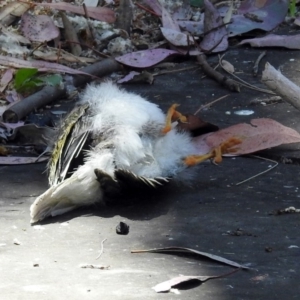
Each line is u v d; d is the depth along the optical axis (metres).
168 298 5.62
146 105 7.48
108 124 7.24
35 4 13.18
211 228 6.93
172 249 6.46
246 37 13.30
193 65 12.23
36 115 10.20
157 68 12.15
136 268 6.15
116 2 14.18
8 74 11.30
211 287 5.82
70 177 7.16
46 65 11.45
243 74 11.67
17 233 6.87
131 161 7.10
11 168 8.63
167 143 7.49
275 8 13.64
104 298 5.61
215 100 10.26
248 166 8.45
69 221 7.12
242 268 6.14
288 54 12.53
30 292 5.71
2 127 9.75
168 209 7.37
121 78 11.76
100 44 12.83
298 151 8.78
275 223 7.01
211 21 12.95
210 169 8.37
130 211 7.31
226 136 8.66
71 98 10.99
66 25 12.69
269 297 5.66
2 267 6.17
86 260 6.30
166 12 13.13
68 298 5.61
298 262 6.26
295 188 7.86
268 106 10.32
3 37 12.33
